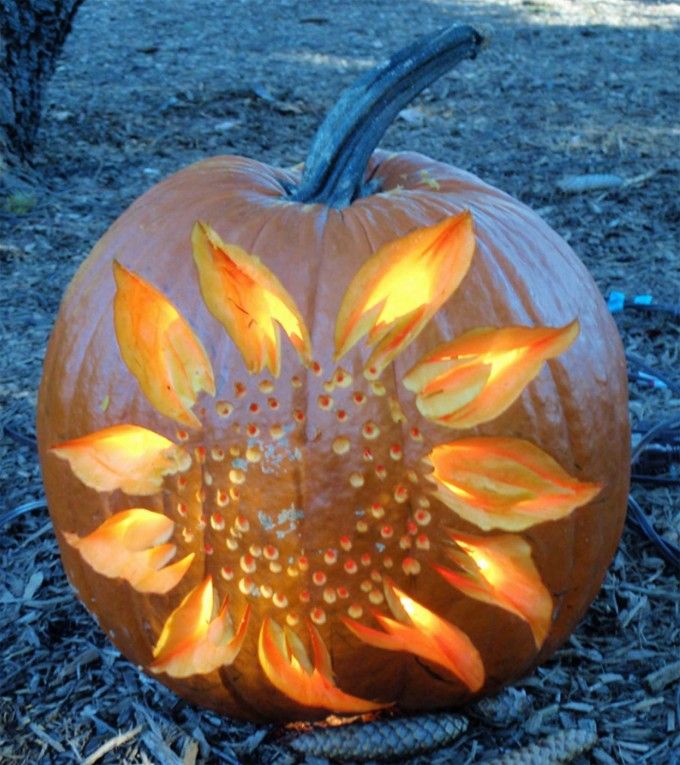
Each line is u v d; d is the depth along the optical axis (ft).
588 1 15.02
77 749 3.14
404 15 14.15
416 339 2.78
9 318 5.75
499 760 3.00
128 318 2.92
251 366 2.78
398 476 2.78
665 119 9.41
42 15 7.54
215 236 2.85
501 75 11.02
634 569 3.78
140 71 11.10
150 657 3.03
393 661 2.91
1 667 3.42
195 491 2.83
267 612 2.85
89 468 2.95
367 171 3.25
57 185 7.74
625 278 6.20
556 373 2.89
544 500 2.93
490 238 2.92
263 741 3.14
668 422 4.39
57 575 3.82
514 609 2.95
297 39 12.80
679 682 3.30
